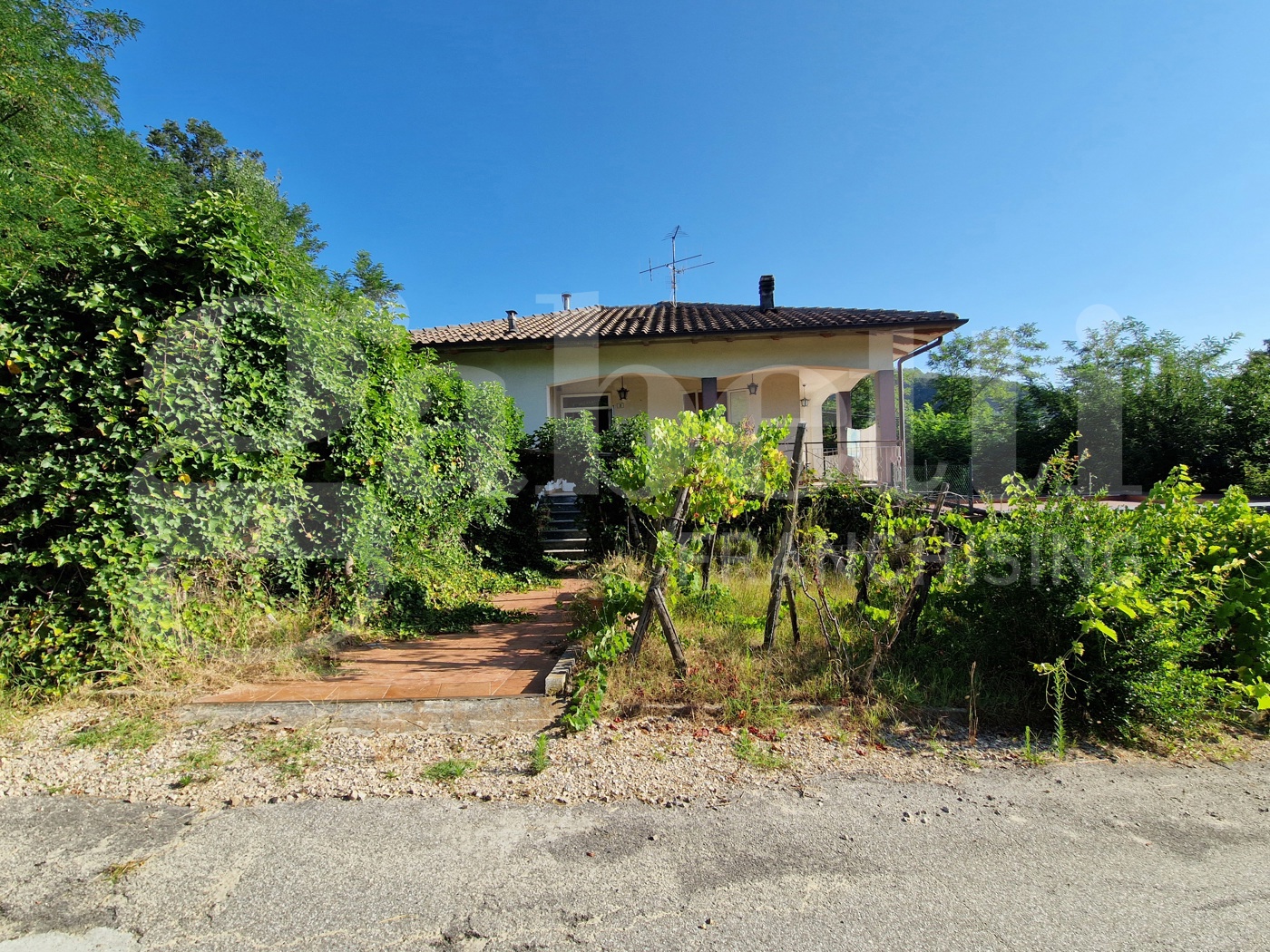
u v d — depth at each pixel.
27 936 2.04
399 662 4.78
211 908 2.17
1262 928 2.06
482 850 2.51
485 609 6.57
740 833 2.62
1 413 3.95
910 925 2.08
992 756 3.35
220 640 4.55
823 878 2.33
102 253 4.22
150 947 2.00
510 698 3.96
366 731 3.60
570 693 4.02
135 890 2.26
